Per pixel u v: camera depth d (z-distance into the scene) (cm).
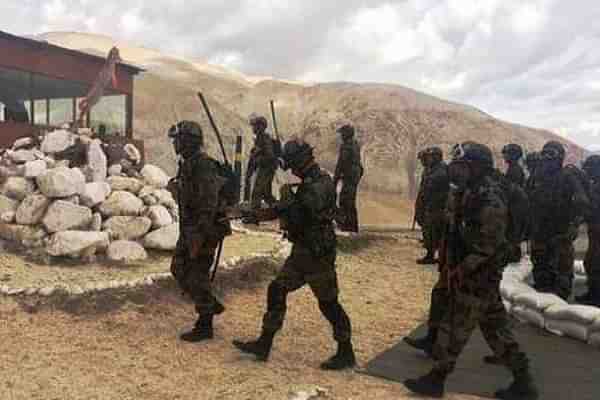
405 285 895
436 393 439
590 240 740
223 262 817
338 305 509
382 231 1555
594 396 444
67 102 1711
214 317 658
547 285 777
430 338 543
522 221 506
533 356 545
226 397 430
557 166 758
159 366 495
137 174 1046
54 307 615
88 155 923
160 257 837
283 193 495
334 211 501
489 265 425
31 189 838
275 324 509
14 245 782
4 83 1520
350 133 1209
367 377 491
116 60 1266
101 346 539
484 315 444
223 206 556
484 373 504
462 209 437
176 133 547
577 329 600
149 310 646
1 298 613
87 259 764
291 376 484
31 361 488
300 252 497
